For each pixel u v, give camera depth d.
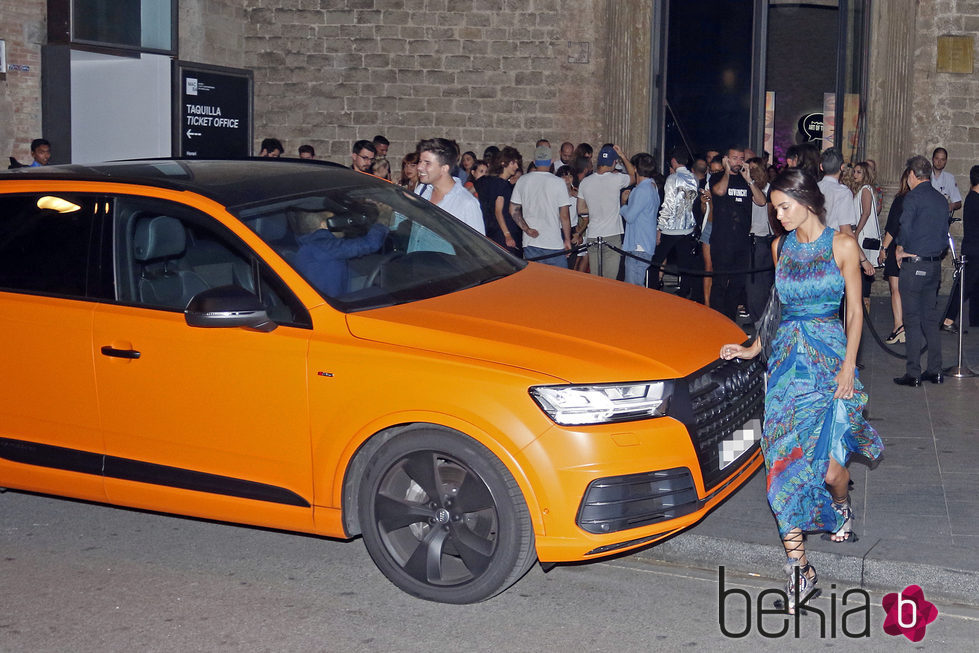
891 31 14.88
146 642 4.64
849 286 4.84
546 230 10.97
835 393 4.88
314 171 6.19
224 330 5.14
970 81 14.93
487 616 4.89
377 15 16.27
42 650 4.58
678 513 4.79
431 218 6.19
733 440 5.20
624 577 5.34
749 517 5.73
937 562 5.06
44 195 5.74
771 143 16.25
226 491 5.25
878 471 6.52
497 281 5.71
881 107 15.07
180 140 14.80
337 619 4.86
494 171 11.76
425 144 7.53
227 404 5.14
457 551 4.92
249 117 15.87
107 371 5.36
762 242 10.95
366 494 5.00
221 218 5.32
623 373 4.73
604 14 15.82
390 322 4.96
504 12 16.02
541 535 4.67
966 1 14.83
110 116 15.03
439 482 4.89
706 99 16.25
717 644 4.59
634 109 15.87
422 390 4.75
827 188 9.09
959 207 14.24
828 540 5.38
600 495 4.61
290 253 5.24
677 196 12.23
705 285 12.22
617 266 11.84
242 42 16.58
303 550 5.70
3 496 6.57
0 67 12.92
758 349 5.18
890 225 10.72
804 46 15.99
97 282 5.49
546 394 4.62
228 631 4.75
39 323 5.50
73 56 14.39
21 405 5.59
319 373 4.93
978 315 11.50
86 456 5.50
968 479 6.34
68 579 5.34
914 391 8.64
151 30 14.57
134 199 5.52
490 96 16.16
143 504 5.46
